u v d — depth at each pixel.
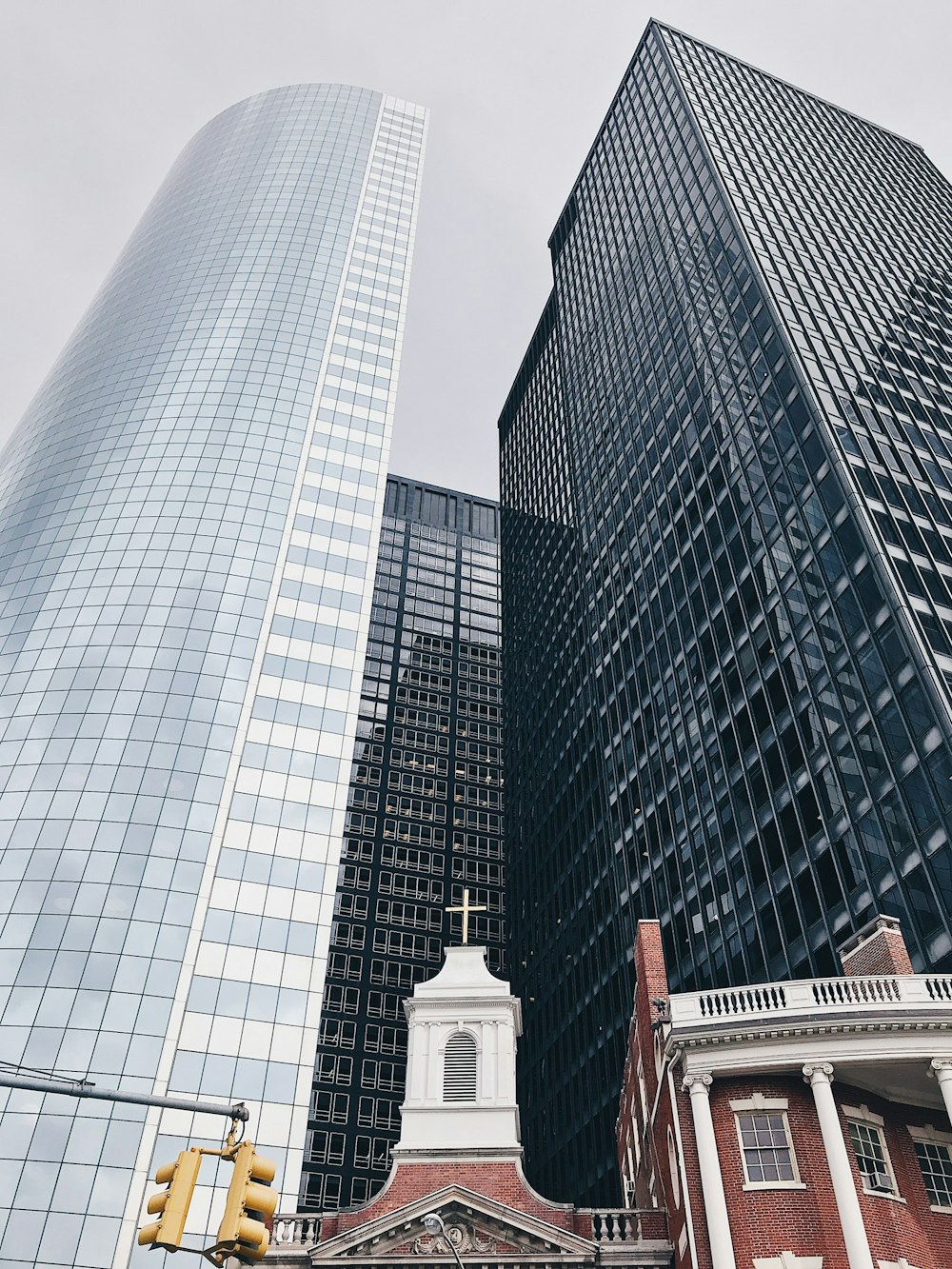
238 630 96.19
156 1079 68.81
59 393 127.56
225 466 109.75
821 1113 32.88
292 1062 72.56
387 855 140.38
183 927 76.69
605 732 114.12
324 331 128.50
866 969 40.25
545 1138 108.00
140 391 119.94
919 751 64.75
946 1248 32.47
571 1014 108.06
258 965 76.69
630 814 102.06
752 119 139.00
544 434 169.62
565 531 147.00
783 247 111.00
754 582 89.44
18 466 118.88
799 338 96.25
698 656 95.62
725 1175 33.00
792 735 77.88
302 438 115.00
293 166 157.25
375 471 115.62
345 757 91.44
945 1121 35.22
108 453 112.50
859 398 91.25
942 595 74.50
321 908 81.44
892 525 78.31
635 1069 46.28
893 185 137.00
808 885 70.69
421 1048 42.53
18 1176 63.19
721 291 111.44
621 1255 35.41
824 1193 32.34
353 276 138.38
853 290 108.12
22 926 74.88
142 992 72.62
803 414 89.00
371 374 126.12
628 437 126.25
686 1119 34.97
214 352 123.81
